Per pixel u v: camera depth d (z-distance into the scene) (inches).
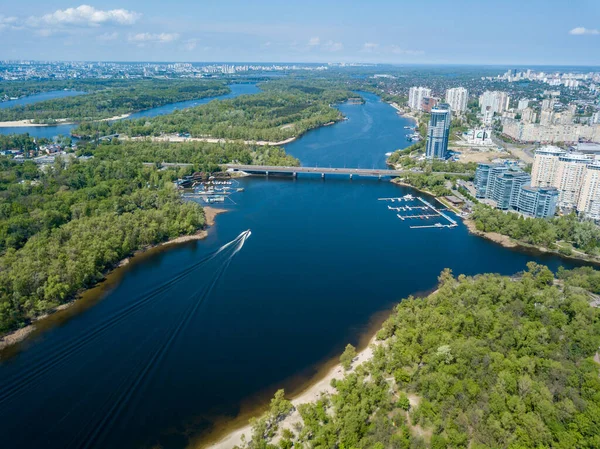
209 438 6692.9
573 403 6801.2
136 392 7578.7
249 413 7190.0
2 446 6456.7
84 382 7790.4
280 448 6200.8
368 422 6727.4
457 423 6560.0
